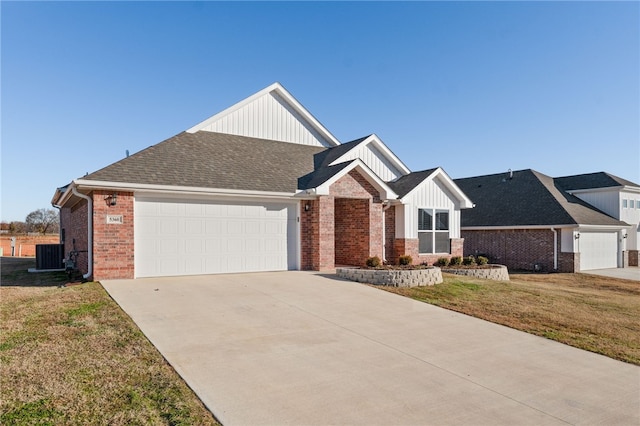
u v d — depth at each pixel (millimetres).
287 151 17844
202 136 16109
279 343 6680
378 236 15719
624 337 8117
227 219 13398
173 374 5168
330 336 7207
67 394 4477
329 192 14430
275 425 4066
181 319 7699
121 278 11656
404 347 6828
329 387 5066
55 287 11422
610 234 25078
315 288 11156
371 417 4336
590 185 27016
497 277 16578
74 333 6625
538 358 6633
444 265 16953
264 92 18000
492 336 7762
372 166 18516
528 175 27578
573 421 4488
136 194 11992
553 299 11594
